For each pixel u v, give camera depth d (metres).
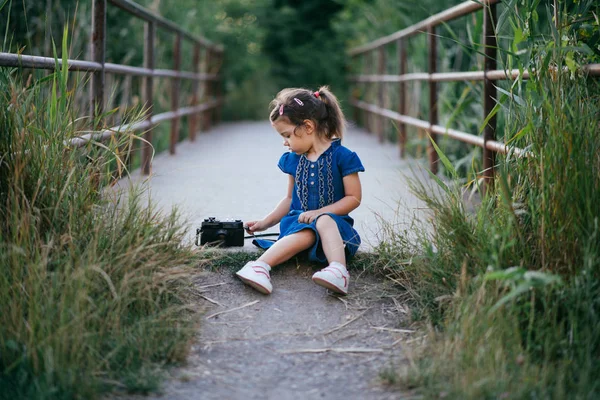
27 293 2.09
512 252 2.30
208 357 2.15
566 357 1.96
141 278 2.28
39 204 2.41
